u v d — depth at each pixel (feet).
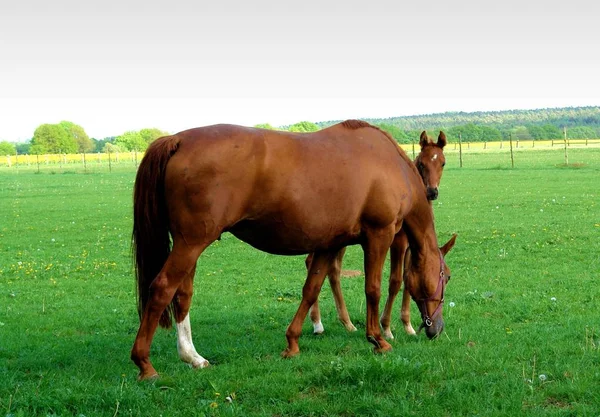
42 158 328.08
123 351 25.39
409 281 26.48
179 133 21.43
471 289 36.37
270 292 38.32
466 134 382.22
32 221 75.46
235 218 21.02
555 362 21.38
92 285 41.19
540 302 32.22
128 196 107.04
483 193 93.86
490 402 17.93
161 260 21.49
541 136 411.34
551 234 55.47
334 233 22.95
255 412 17.84
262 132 21.67
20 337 27.81
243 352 24.48
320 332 28.30
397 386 19.08
